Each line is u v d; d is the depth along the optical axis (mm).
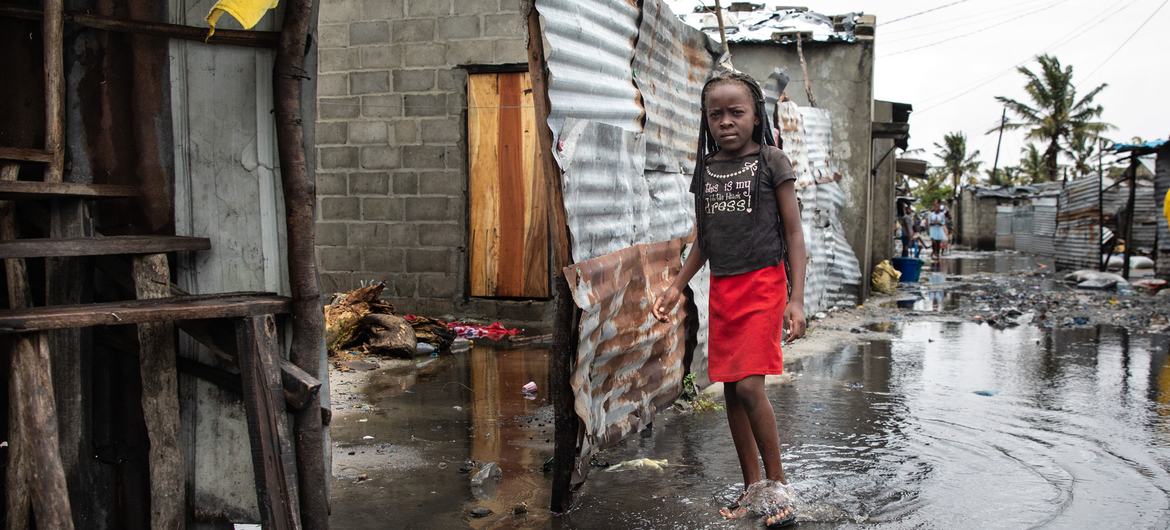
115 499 2895
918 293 15086
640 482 4090
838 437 4984
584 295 3674
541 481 4098
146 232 2893
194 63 2883
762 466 4359
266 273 2928
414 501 3791
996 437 5016
